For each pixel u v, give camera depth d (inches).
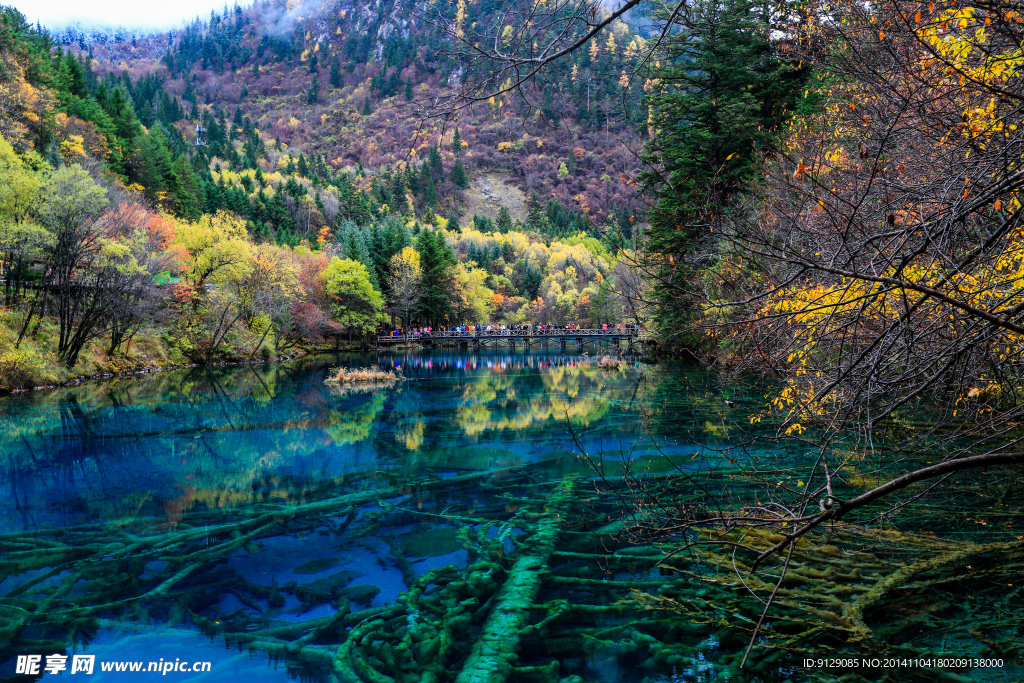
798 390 218.8
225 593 230.5
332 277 2047.2
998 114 137.3
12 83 1337.4
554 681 166.1
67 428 579.5
